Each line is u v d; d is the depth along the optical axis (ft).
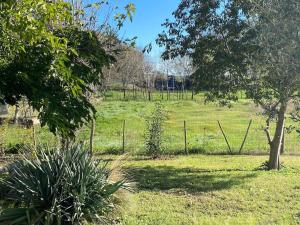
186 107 156.66
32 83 18.51
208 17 44.78
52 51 17.12
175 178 43.39
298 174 45.16
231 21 43.68
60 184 26.27
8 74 18.61
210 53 45.98
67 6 14.80
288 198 35.22
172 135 82.74
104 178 28.27
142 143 70.59
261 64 38.11
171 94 223.30
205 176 44.45
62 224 25.95
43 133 64.49
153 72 236.43
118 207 28.96
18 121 72.69
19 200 26.35
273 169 48.26
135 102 178.09
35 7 13.91
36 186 26.21
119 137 79.20
